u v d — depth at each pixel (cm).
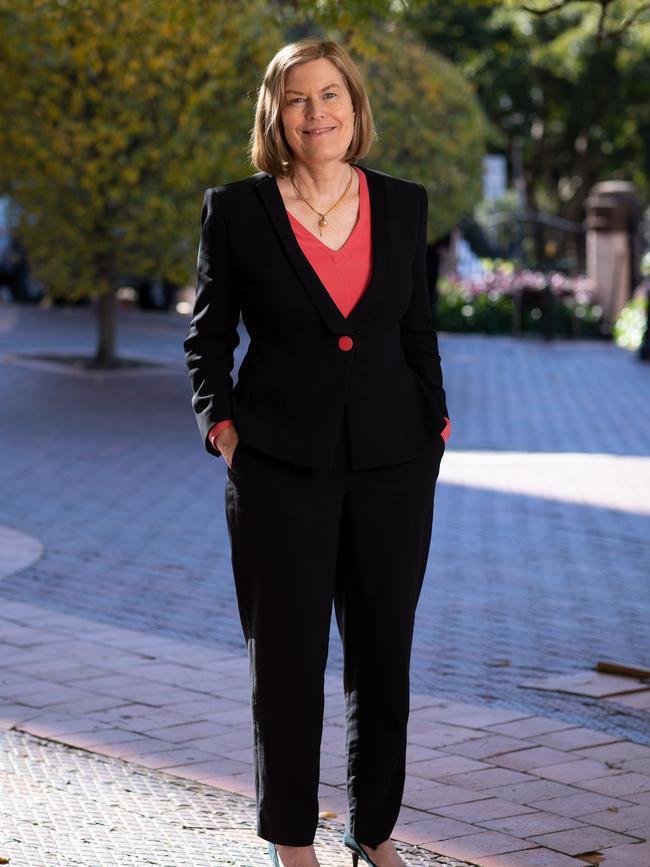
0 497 1284
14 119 1925
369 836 449
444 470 1487
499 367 2508
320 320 422
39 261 2116
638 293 3300
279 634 428
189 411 1872
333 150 429
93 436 1656
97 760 587
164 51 1844
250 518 425
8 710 657
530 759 602
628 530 1197
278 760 436
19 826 498
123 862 465
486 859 482
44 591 945
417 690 736
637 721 684
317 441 417
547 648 832
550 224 3347
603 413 1952
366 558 432
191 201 1959
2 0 1864
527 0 1022
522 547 1123
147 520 1199
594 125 5359
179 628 858
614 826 519
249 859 472
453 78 2692
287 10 1186
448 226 2769
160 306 3312
